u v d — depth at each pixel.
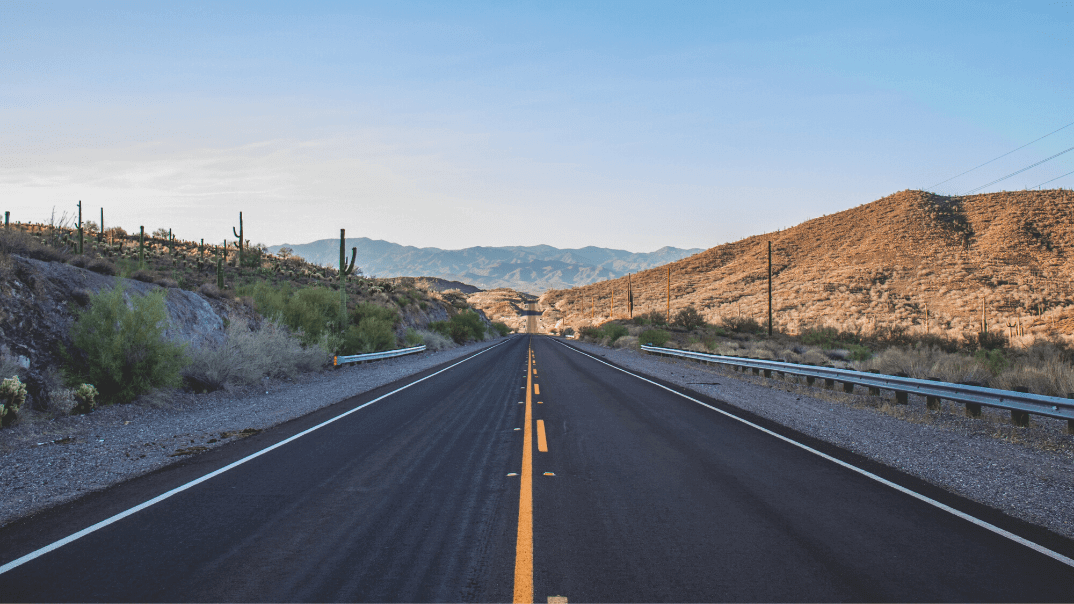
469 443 8.68
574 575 3.91
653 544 4.50
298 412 11.84
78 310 12.89
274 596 3.62
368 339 28.72
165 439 8.93
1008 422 10.10
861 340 42.81
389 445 8.54
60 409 10.23
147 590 3.72
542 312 180.38
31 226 36.97
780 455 7.79
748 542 4.55
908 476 6.65
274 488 6.19
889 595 3.62
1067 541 4.56
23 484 6.34
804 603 3.50
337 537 4.68
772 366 18.53
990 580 3.84
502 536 4.68
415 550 4.38
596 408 12.47
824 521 5.06
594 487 6.19
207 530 4.86
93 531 4.84
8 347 10.83
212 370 14.55
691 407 12.59
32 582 3.84
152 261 43.38
